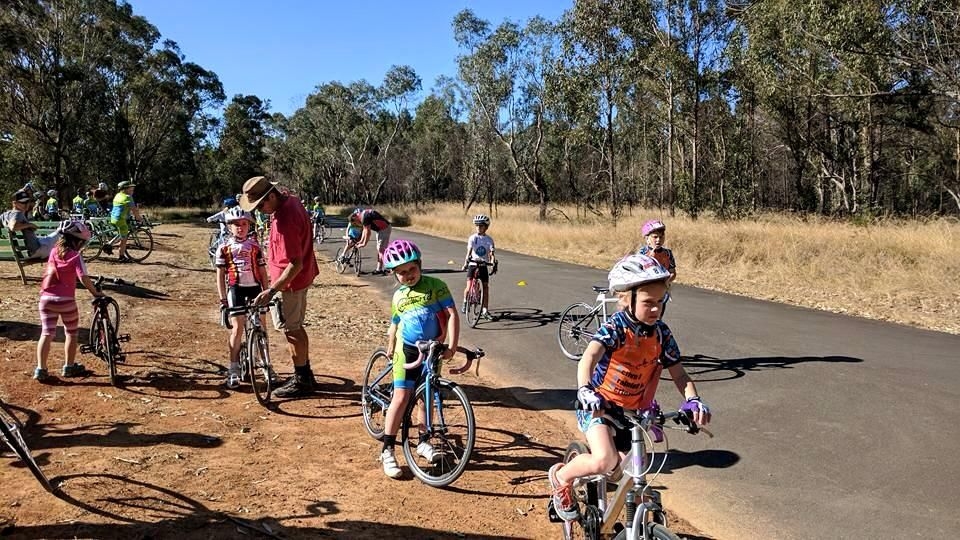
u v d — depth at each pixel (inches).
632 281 114.3
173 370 279.6
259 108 2800.2
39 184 1620.3
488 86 1665.8
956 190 1310.3
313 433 217.0
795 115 1357.0
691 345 340.5
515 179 2327.8
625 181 2074.3
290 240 239.9
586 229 997.2
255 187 233.8
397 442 209.3
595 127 1253.1
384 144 3243.1
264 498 167.3
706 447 210.4
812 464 195.2
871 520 162.1
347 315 437.4
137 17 1822.1
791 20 922.7
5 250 470.0
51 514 151.3
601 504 127.3
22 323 338.0
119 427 211.8
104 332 262.5
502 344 359.6
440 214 1852.9
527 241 1014.4
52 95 1593.3
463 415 198.7
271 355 320.8
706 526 161.8
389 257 183.5
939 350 324.8
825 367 294.7
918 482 181.3
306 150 3235.7
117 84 1851.6
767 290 527.8
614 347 118.3
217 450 197.8
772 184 1959.9
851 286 520.4
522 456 204.1
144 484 170.7
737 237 720.3
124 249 646.5
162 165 2165.4
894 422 225.1
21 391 239.8
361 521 157.5
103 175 1811.0
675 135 1493.6
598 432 117.3
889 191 1780.3
